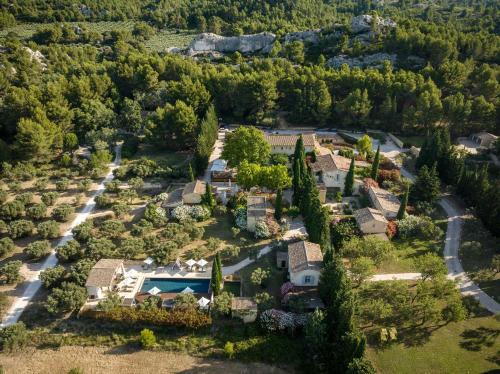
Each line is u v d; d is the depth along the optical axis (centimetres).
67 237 7531
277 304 6066
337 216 7862
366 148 10312
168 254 6775
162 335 5591
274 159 9994
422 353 5288
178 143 11075
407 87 11938
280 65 14575
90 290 6006
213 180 9550
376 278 6531
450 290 5912
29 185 9275
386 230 7369
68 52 16525
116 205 8119
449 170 9162
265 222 7525
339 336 5025
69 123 10962
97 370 5144
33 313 5875
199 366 5212
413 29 15112
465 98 12306
